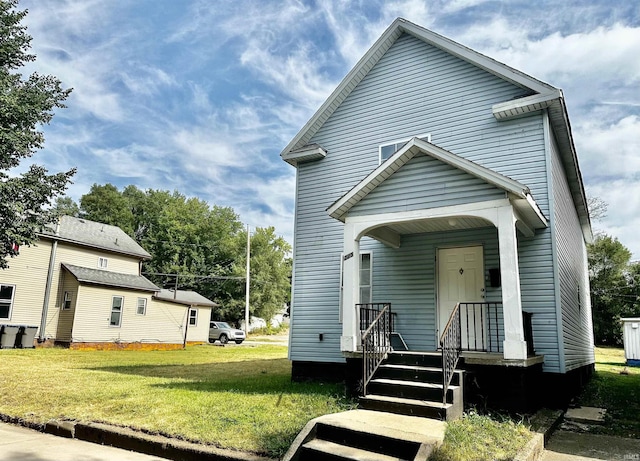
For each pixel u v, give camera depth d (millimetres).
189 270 43469
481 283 8648
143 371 11234
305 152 11109
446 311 8875
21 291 18609
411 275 9391
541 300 7789
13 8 13320
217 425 5402
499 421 5793
